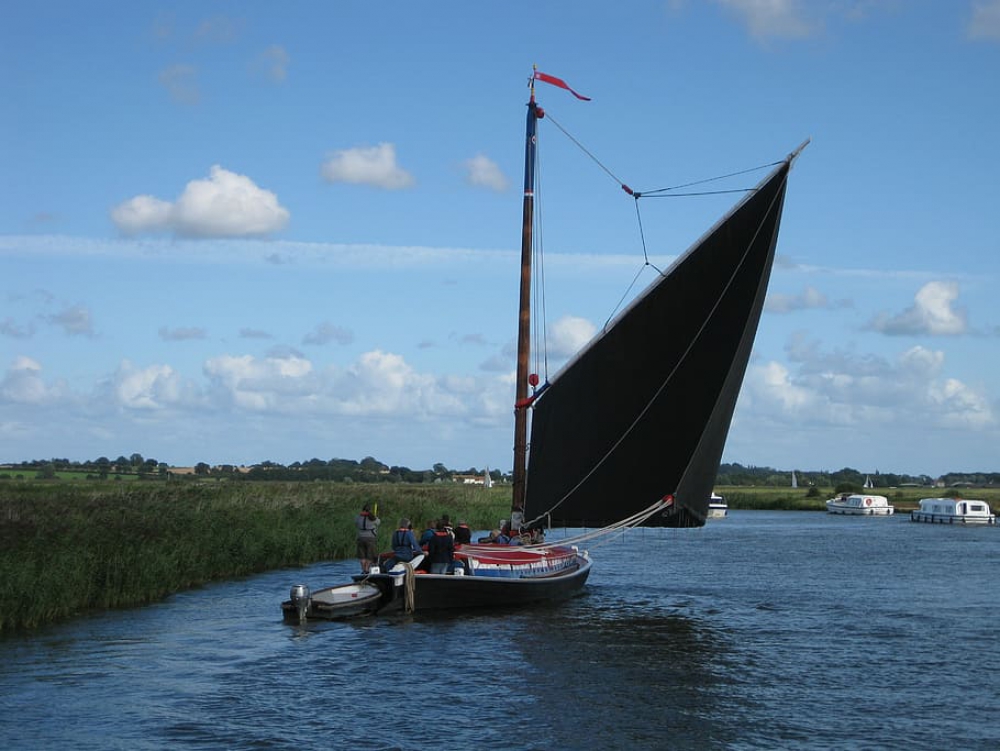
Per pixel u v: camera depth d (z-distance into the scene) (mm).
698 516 28234
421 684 19000
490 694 18297
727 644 23844
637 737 15719
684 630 25750
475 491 93625
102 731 15625
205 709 17016
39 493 40188
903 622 27859
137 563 28984
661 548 59844
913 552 56562
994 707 17859
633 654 22250
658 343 27391
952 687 19438
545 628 25516
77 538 28109
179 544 32469
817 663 21688
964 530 88062
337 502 53000
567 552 32375
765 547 61188
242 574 36406
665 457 27562
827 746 15391
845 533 80438
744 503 158875
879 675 20516
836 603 32094
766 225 25734
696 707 17625
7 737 15234
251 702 17516
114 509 34250
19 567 24125
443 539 27328
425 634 24156
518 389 30266
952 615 29344
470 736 15672
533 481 29797
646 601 31875
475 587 27297
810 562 49031
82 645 22125
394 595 26797
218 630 24297
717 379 26594
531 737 15656
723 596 33719
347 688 18609
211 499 43625
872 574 42469
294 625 25047
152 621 25406
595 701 17891
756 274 25906
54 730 15633
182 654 21375
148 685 18562
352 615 26062
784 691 18938
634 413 27891
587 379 28547
